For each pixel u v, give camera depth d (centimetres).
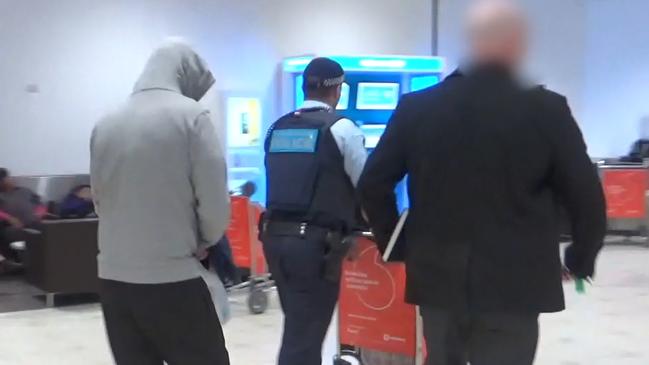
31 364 511
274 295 712
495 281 202
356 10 1098
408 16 1128
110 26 961
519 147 200
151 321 262
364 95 921
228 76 1023
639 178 1002
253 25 1036
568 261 215
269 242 326
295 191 321
